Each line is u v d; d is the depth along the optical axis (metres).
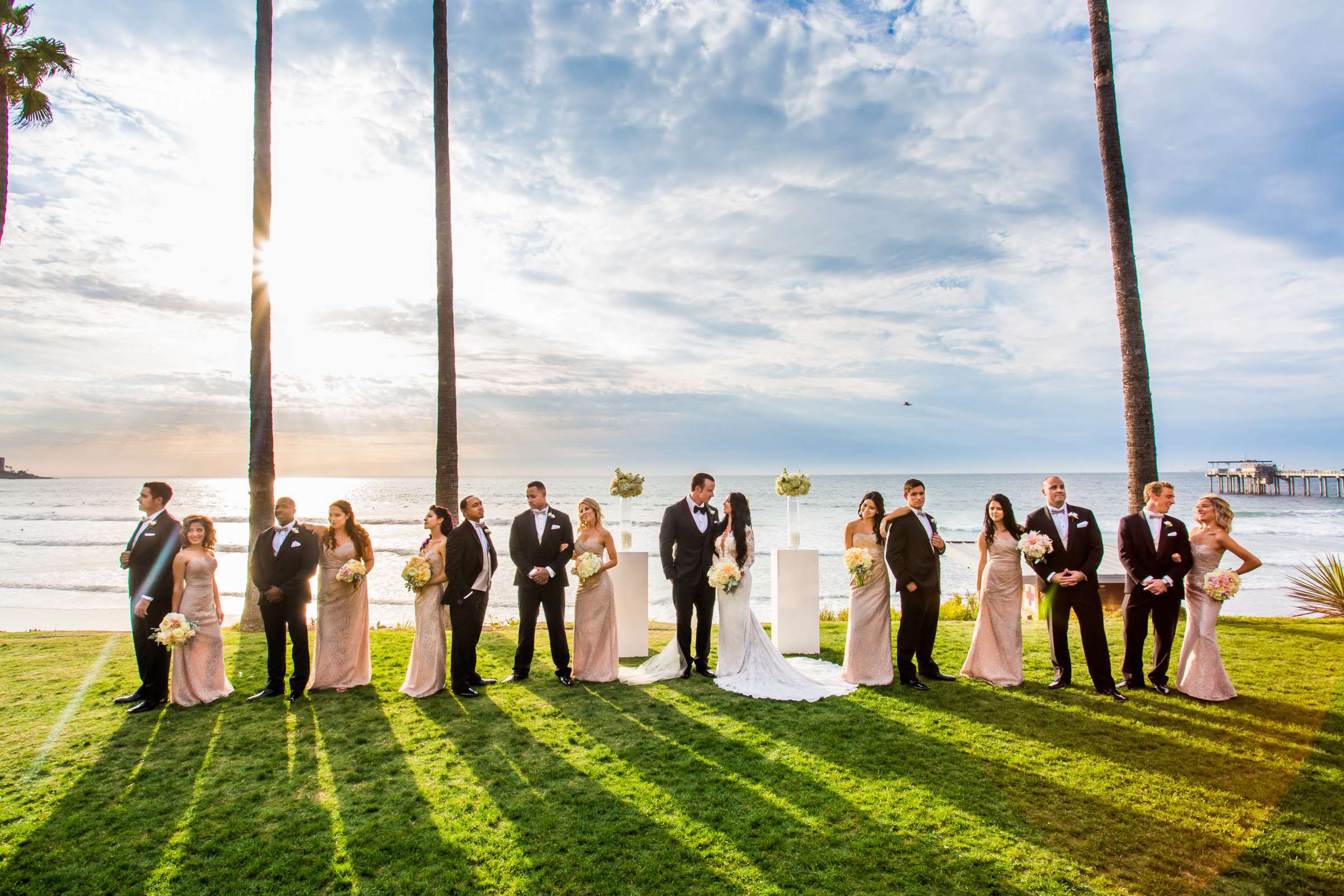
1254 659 8.04
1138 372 10.68
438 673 7.22
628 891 3.65
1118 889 3.63
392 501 96.06
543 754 5.50
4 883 3.78
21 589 22.31
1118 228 10.92
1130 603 7.05
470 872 3.84
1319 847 4.03
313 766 5.31
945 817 4.41
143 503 6.91
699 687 7.39
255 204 10.87
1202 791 4.73
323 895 3.66
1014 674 7.24
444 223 11.80
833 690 7.14
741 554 7.74
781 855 3.98
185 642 6.75
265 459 10.92
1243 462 103.12
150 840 4.21
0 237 8.20
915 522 7.36
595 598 7.66
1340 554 29.95
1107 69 11.09
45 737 5.92
